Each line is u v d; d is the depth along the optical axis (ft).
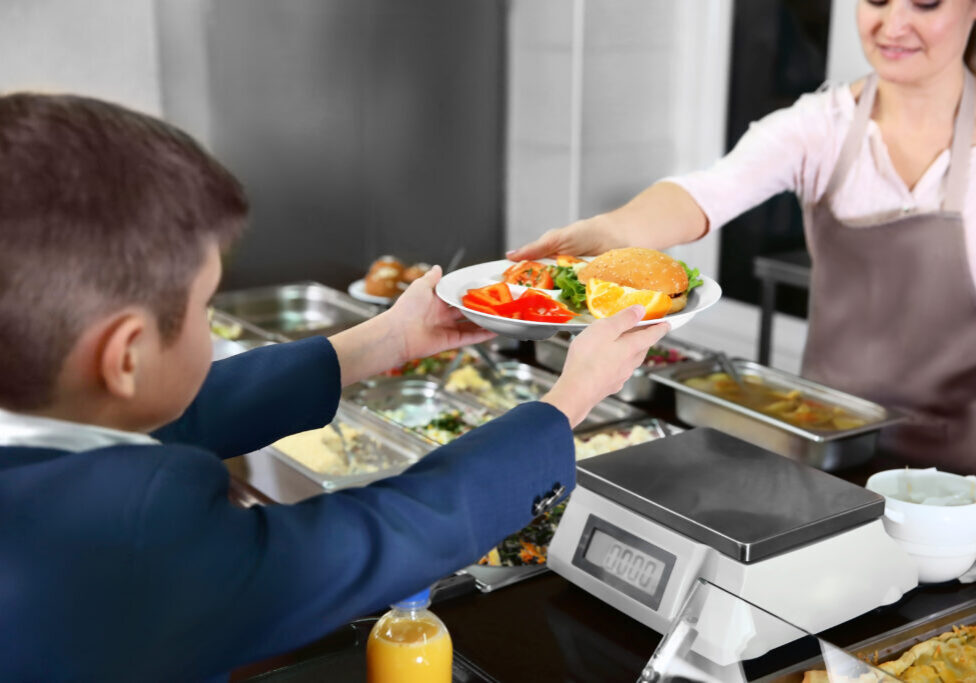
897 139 7.38
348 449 5.89
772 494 3.93
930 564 4.10
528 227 12.53
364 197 11.80
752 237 11.62
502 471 2.79
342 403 6.49
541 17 11.65
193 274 2.33
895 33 6.98
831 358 8.10
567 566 4.21
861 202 7.60
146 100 10.56
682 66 11.97
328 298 9.25
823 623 3.71
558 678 3.66
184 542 2.29
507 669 3.72
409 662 3.21
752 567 3.54
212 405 3.42
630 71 11.78
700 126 11.99
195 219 2.30
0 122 2.16
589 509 4.17
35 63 10.07
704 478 4.08
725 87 11.66
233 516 2.42
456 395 6.82
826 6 10.43
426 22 11.59
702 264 12.19
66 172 2.12
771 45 11.08
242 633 2.38
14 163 2.11
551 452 2.90
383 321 3.92
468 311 3.84
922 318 7.52
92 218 2.13
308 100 11.22
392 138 11.76
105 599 2.24
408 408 6.80
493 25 11.96
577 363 3.16
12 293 2.13
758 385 6.70
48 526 2.23
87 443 2.40
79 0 10.02
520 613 4.12
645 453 4.35
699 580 3.20
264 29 10.80
